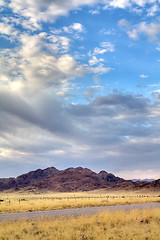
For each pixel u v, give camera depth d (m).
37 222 19.44
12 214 26.33
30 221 20.22
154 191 158.75
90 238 14.63
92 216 21.61
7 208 32.59
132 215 22.66
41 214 25.62
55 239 14.05
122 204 42.94
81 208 33.66
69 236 14.39
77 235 14.60
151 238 14.35
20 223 18.75
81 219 19.69
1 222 19.67
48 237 14.36
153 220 20.72
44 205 36.44
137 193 160.62
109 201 47.16
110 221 19.59
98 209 31.39
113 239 14.37
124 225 18.62
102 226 17.66
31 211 30.62
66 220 20.05
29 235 14.90
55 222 18.53
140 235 15.07
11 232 15.67
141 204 42.19
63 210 30.56
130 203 45.59
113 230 16.45
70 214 25.28
